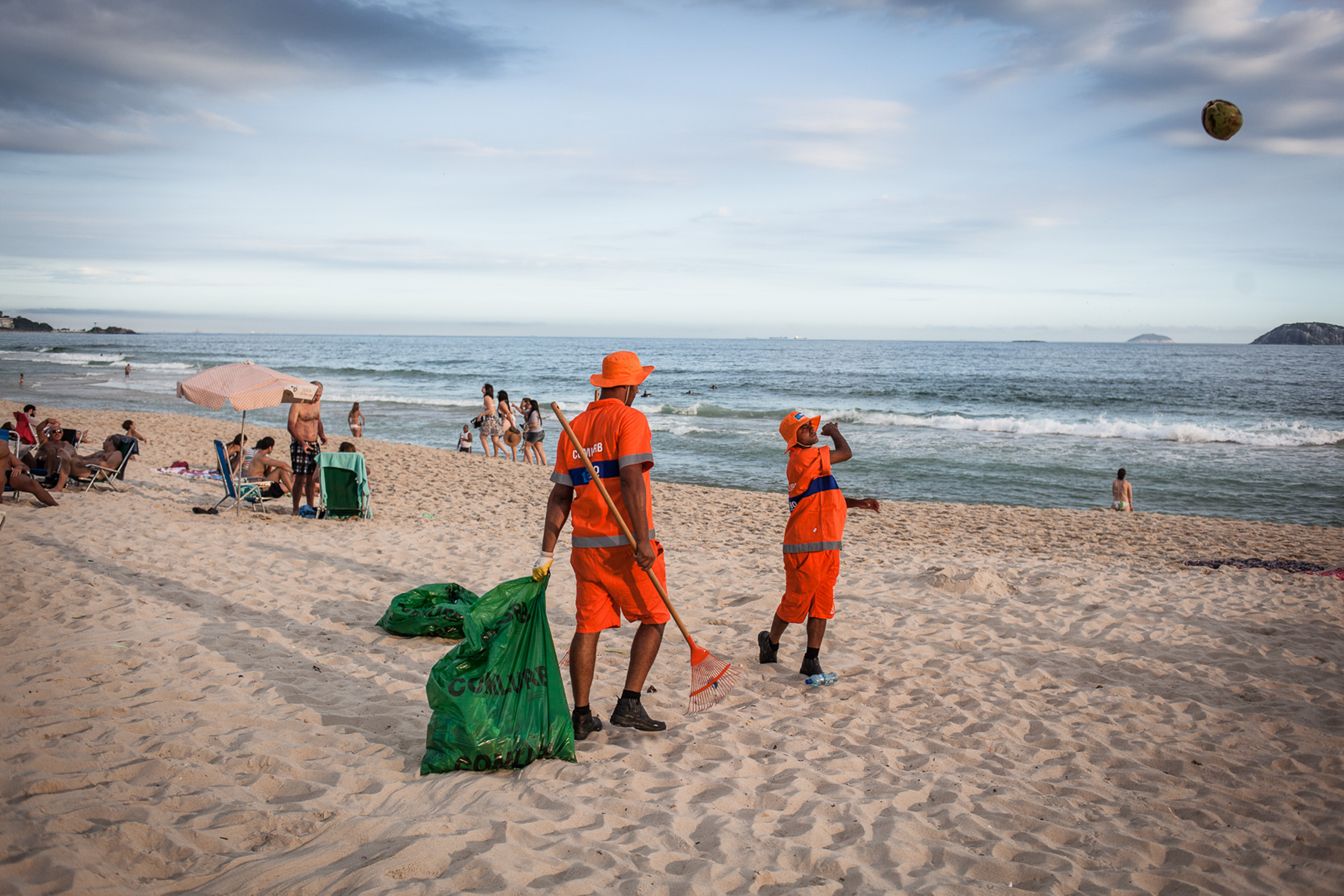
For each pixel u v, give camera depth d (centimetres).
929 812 310
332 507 972
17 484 888
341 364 7031
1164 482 1786
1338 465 2008
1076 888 258
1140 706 432
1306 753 373
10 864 227
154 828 257
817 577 454
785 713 417
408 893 229
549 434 2539
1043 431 2695
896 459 2075
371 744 346
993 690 455
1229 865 274
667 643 532
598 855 259
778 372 6425
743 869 256
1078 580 737
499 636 331
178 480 1219
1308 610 639
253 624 513
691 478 1809
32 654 421
